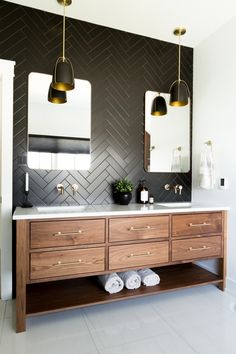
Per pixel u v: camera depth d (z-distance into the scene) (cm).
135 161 260
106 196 248
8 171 210
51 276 174
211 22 237
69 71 180
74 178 237
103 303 187
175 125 277
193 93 283
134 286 207
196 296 220
